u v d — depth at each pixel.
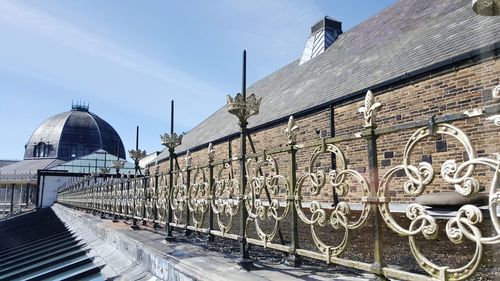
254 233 5.48
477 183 1.96
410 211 2.38
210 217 5.05
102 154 42.91
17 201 53.72
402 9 16.38
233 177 4.58
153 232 7.39
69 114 74.69
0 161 88.81
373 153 2.67
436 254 3.64
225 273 3.73
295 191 3.52
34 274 7.84
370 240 4.17
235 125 18.86
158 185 7.35
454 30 10.45
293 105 14.72
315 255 3.24
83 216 14.20
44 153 70.75
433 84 9.12
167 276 4.52
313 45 22.86
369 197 2.66
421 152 8.87
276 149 3.78
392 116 10.05
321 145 3.20
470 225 2.01
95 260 7.39
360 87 11.17
